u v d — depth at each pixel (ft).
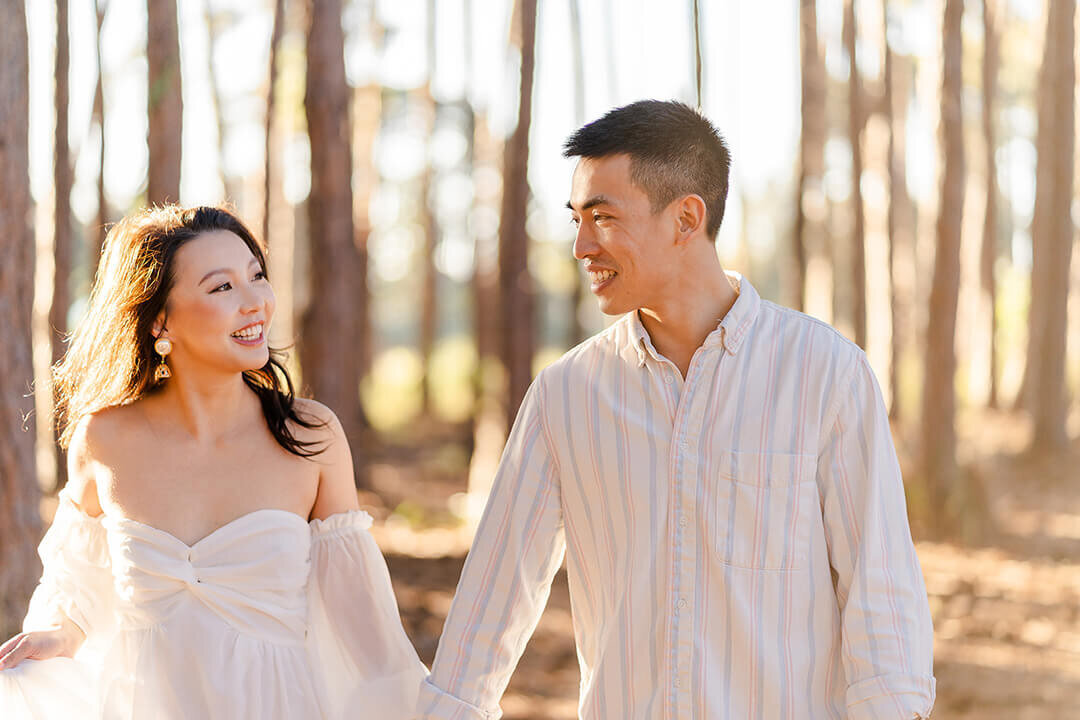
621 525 7.14
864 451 6.97
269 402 8.01
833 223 75.77
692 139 6.97
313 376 33.40
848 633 6.86
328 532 8.10
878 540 6.90
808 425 6.96
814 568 6.95
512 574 7.53
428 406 69.82
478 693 7.51
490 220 59.67
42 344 29.07
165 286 7.57
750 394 7.02
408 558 29.17
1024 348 63.16
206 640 7.53
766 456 6.93
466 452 50.01
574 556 7.44
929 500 34.45
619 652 7.08
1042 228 49.78
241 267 7.70
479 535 7.64
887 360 49.67
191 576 7.54
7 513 12.79
